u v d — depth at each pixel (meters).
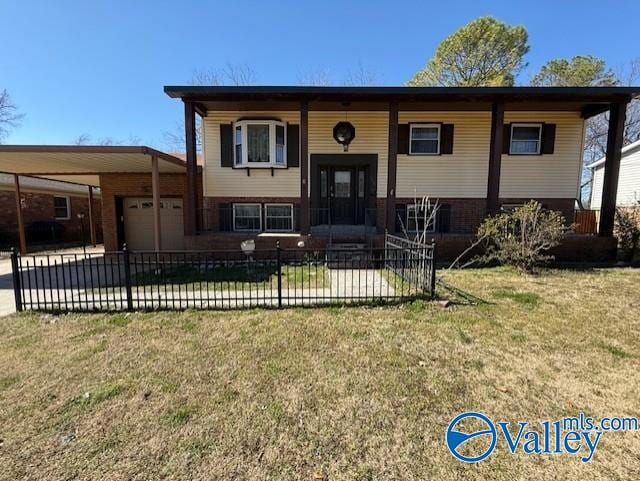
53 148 7.17
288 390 2.65
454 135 10.66
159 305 4.81
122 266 8.77
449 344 3.51
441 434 2.14
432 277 5.09
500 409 2.40
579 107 9.97
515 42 17.45
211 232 10.21
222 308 4.78
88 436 2.11
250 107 9.81
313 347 3.45
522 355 3.25
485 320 4.21
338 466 1.87
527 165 10.66
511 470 1.85
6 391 2.63
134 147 7.42
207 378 2.83
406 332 3.84
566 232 8.65
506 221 7.71
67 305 5.00
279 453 1.97
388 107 9.93
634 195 13.29
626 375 2.87
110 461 1.90
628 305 4.83
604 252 8.57
